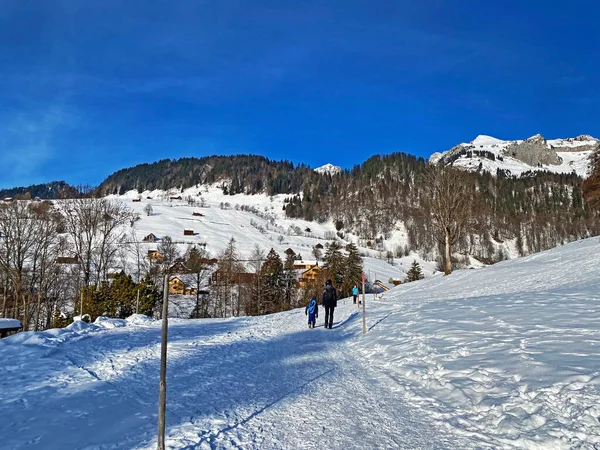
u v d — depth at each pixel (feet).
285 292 213.05
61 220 139.64
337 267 237.04
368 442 16.79
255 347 38.88
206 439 16.88
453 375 24.49
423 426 18.57
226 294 186.70
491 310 41.78
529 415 17.69
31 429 17.97
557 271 76.89
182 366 29.99
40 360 29.91
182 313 176.14
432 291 88.12
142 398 22.56
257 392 23.84
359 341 40.78
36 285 140.05
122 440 16.88
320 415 19.98
